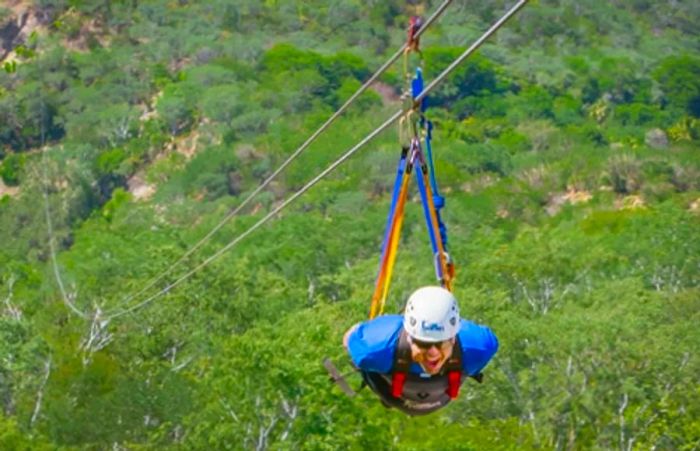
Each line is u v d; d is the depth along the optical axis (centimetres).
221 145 11050
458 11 15550
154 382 4272
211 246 7394
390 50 14488
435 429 3834
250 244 7356
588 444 4159
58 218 10025
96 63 13112
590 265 5906
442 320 859
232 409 3625
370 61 13975
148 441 3906
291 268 6819
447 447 3644
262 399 3553
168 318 5178
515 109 13225
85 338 5259
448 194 9944
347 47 14638
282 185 10388
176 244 6812
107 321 5247
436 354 866
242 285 5400
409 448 3559
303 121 11912
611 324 4231
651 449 4050
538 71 14325
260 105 12038
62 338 5291
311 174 10456
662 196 9781
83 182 10531
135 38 13950
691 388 4191
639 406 4188
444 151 11056
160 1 14712
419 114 952
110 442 3972
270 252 6875
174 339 5134
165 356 5134
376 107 12481
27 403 4441
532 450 4003
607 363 4175
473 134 12400
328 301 5659
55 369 4747
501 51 14688
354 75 13575
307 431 3456
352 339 898
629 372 4206
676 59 14712
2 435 3794
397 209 955
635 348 4184
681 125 13475
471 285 5462
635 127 13475
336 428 3450
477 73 13638
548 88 14100
